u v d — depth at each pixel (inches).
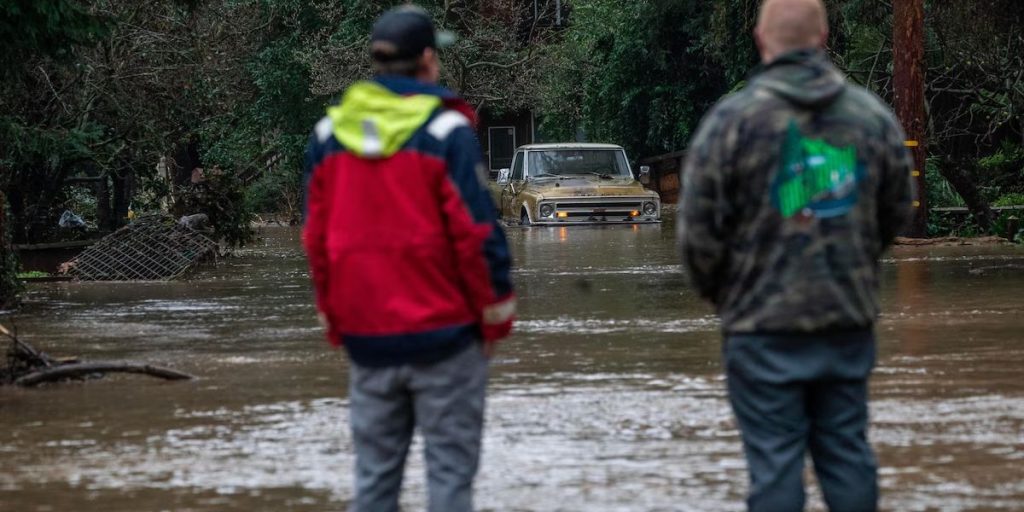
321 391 523.5
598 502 352.2
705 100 2625.5
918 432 428.1
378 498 294.2
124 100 1435.8
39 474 392.8
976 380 517.3
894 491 358.0
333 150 288.0
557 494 360.5
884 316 716.0
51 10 890.7
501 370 561.3
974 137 1962.4
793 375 278.5
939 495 353.7
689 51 2437.3
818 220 275.7
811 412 292.5
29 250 1222.9
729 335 287.4
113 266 1100.5
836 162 276.1
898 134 286.0
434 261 282.7
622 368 562.9
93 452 421.1
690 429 438.6
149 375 559.5
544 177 1991.9
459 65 2524.6
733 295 283.7
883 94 1833.2
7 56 936.9
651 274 1019.9
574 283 955.3
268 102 2495.1
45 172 1401.3
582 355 600.4
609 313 761.6
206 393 523.2
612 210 1902.1
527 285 945.5
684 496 356.5
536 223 1881.2
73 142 1240.2
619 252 1288.1
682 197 286.0
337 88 2370.8
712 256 282.0
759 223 277.1
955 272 977.5
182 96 1499.8
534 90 2600.9
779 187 275.4
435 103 283.6
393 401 291.6
